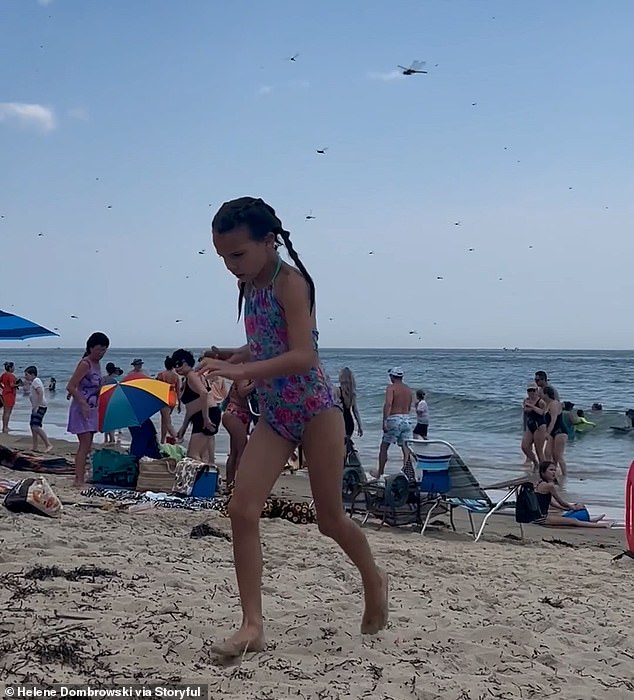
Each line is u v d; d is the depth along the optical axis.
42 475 12.20
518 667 4.06
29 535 6.41
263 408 3.70
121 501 9.42
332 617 4.46
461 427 26.33
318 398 3.65
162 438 16.83
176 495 9.98
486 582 6.47
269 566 6.28
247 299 3.73
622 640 4.84
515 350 194.00
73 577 4.98
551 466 11.45
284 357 3.50
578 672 4.12
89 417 10.62
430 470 10.15
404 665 3.82
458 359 97.25
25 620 4.00
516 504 10.06
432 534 10.05
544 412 16.19
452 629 4.57
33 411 17.67
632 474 8.43
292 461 13.27
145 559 5.84
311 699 3.29
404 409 14.03
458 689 3.59
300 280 3.60
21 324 12.12
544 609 5.50
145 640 3.83
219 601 4.67
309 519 9.08
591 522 11.30
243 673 3.49
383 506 10.15
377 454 18.58
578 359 94.06
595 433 22.88
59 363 101.38
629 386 46.00
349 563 6.45
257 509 3.67
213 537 7.33
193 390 11.78
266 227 3.54
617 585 6.81
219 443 20.12
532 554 8.60
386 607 4.14
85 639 3.78
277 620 4.37
